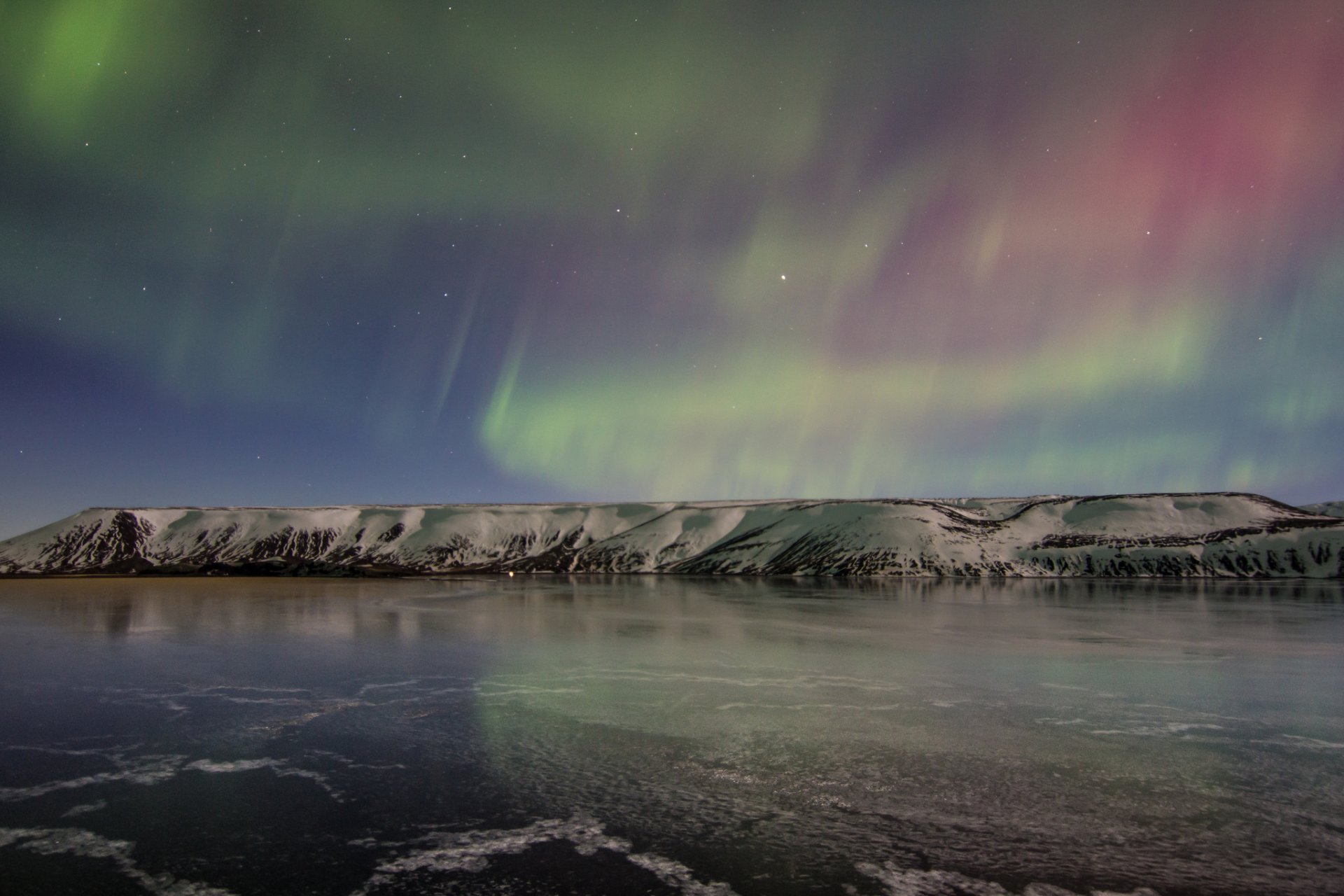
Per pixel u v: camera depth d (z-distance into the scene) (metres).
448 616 43.06
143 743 15.09
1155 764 13.62
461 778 12.85
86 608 48.31
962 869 9.32
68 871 9.35
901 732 15.90
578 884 8.91
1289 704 18.64
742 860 9.59
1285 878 9.07
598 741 15.14
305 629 36.00
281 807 11.51
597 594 66.12
